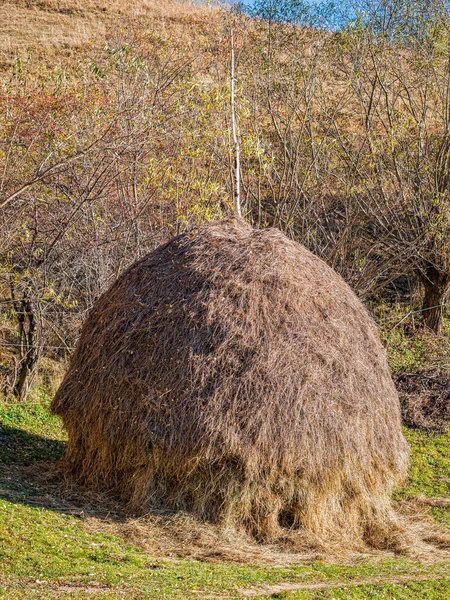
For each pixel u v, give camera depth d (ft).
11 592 19.35
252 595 21.25
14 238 41.39
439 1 58.70
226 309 28.60
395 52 60.13
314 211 55.06
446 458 43.75
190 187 44.68
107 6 111.86
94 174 42.60
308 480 28.14
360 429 28.94
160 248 32.37
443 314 65.51
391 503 35.81
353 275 54.29
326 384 28.37
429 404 50.01
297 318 29.07
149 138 43.45
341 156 57.52
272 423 27.22
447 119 58.39
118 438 28.78
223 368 27.68
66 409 30.99
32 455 34.94
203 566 24.34
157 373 28.27
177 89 45.85
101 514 28.14
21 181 41.60
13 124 43.65
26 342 42.65
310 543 27.91
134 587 20.90
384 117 64.64
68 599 19.21
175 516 27.84
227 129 45.85
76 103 43.80
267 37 58.65
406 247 57.62
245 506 27.99
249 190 54.54
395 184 58.70
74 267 43.32
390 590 22.98
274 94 57.31
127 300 30.48
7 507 26.68
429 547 30.27
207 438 27.04
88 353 30.81
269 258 30.37
